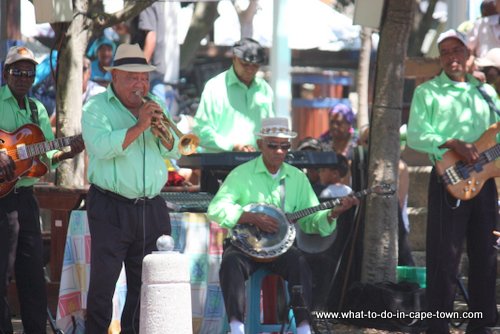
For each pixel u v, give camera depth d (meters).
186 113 24.81
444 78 13.04
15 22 18.81
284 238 12.36
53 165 13.04
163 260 10.12
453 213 12.73
